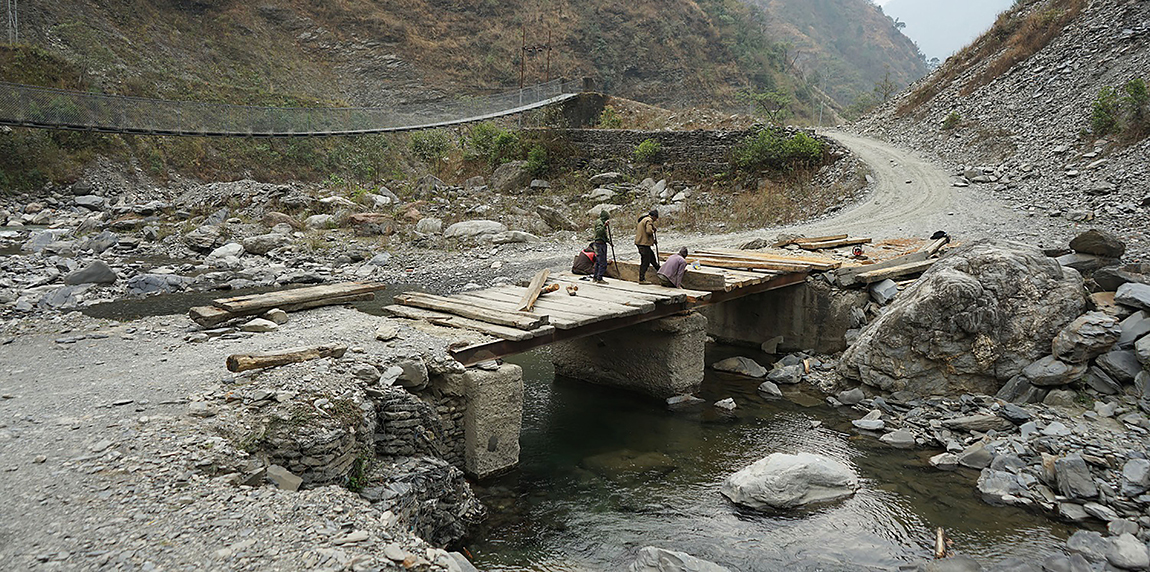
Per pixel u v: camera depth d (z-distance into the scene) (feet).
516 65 221.46
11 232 74.49
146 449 19.39
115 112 102.58
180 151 129.59
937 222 74.38
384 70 200.95
